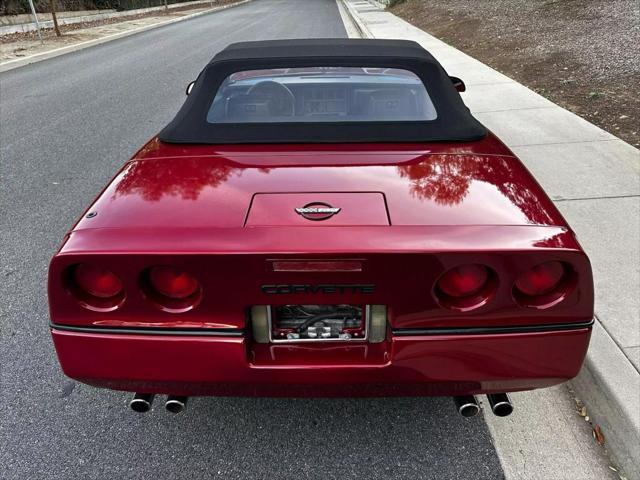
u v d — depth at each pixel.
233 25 21.73
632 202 3.67
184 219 1.72
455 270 1.60
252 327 1.76
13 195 4.76
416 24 15.93
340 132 2.21
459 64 8.84
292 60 2.46
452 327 1.66
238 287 1.62
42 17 23.09
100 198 1.94
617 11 9.98
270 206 1.76
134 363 1.72
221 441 2.17
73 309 1.68
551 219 1.73
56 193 4.79
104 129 6.89
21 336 2.88
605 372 2.18
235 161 2.07
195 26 22.70
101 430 2.25
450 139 2.22
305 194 1.82
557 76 7.32
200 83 2.45
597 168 4.28
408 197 1.80
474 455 2.06
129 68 11.98
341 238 1.59
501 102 6.34
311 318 1.79
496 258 1.56
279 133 2.22
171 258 1.58
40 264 3.61
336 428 2.22
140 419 2.30
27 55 14.25
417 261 1.56
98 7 29.62
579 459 2.03
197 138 2.24
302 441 2.16
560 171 4.25
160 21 25.86
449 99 2.37
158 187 1.92
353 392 1.79
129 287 1.63
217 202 1.80
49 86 10.18
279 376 1.73
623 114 5.60
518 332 1.66
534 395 2.35
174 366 1.71
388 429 2.21
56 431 2.25
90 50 15.81
